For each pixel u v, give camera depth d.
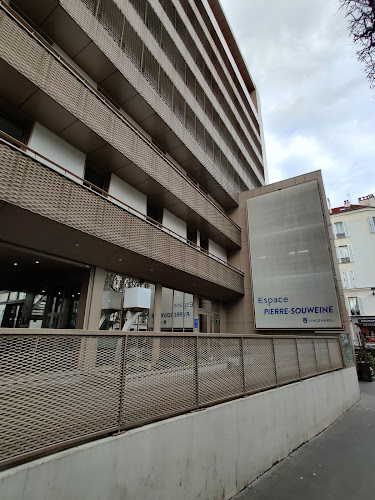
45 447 2.09
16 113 6.49
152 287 10.14
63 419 2.25
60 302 8.22
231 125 18.44
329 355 8.26
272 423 4.68
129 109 9.86
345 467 4.41
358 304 21.98
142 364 3.02
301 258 14.09
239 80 24.06
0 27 5.24
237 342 4.56
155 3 11.07
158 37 11.05
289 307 13.70
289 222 14.94
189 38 13.99
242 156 20.08
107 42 8.03
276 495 3.59
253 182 22.47
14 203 5.04
